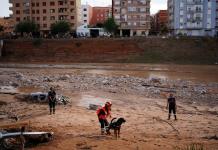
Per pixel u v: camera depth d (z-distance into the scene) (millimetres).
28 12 145000
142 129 25312
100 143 19516
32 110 33969
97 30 144000
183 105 40031
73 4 141750
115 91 50375
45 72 79688
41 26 144125
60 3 141875
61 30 130500
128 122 28203
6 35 128625
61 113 31750
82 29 141875
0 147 18688
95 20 189500
